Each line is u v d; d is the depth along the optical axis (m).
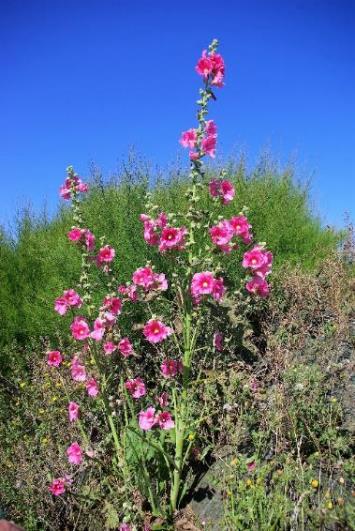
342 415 1.57
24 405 2.05
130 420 1.66
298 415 1.51
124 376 1.70
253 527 1.23
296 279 2.35
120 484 1.50
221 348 1.63
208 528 1.38
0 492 1.62
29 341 2.77
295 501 1.30
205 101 1.54
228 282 1.67
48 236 3.59
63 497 1.60
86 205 3.21
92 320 1.63
